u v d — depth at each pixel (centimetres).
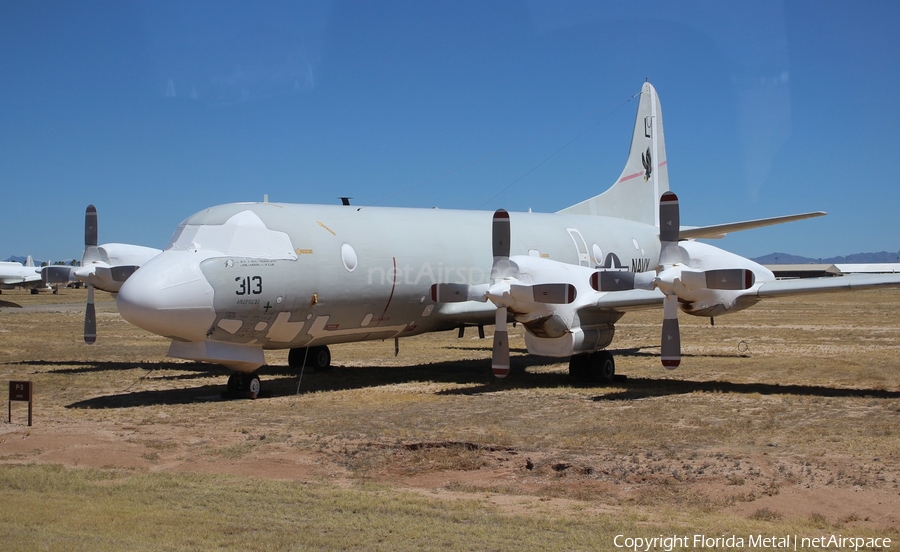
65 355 2452
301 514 782
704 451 1048
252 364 1586
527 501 841
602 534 718
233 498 837
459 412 1391
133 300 1422
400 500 838
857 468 940
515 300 1627
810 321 4000
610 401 1500
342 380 1866
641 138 2891
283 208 1708
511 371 2062
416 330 1936
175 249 1546
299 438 1170
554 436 1167
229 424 1291
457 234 1986
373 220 1839
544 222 2297
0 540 670
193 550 665
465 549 682
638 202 2864
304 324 1648
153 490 869
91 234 2055
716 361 2208
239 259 1528
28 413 1324
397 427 1250
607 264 2416
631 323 4200
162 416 1366
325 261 1658
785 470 935
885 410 1370
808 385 1716
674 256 1570
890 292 8962
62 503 807
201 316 1470
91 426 1274
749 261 1717
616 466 977
